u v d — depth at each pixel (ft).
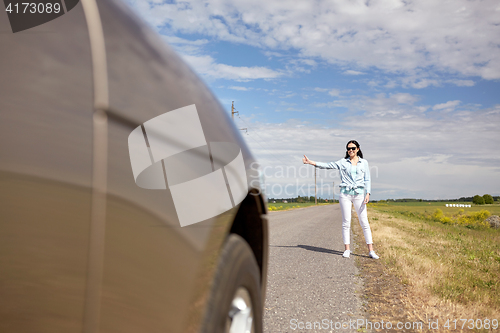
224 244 4.45
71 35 2.66
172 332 3.20
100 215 2.55
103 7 3.00
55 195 2.48
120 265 2.70
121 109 2.82
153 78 3.47
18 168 2.47
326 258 19.16
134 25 3.45
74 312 2.46
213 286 3.92
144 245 2.94
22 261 2.45
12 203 2.46
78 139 2.56
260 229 5.84
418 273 15.10
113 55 2.89
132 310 2.79
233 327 4.44
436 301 11.13
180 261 3.37
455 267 16.71
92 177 2.54
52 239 2.46
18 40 2.60
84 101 2.60
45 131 2.51
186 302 3.41
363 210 19.07
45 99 2.54
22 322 2.46
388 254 19.54
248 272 4.83
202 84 4.87
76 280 2.47
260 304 5.36
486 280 14.70
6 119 2.50
